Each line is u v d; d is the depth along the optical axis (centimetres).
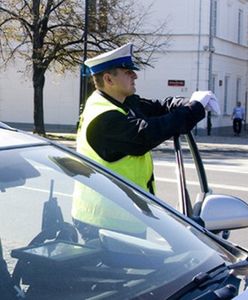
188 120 354
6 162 272
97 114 356
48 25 2428
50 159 292
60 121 3234
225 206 337
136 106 393
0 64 3138
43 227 256
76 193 279
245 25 3600
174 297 232
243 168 1559
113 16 2348
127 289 232
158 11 2989
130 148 354
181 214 308
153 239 273
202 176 383
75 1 2375
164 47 2978
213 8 3038
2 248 238
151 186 382
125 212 283
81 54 2377
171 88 3011
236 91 3534
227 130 3312
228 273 256
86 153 360
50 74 3195
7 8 2356
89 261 246
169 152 1992
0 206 252
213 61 3078
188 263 259
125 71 371
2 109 3391
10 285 221
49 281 228
